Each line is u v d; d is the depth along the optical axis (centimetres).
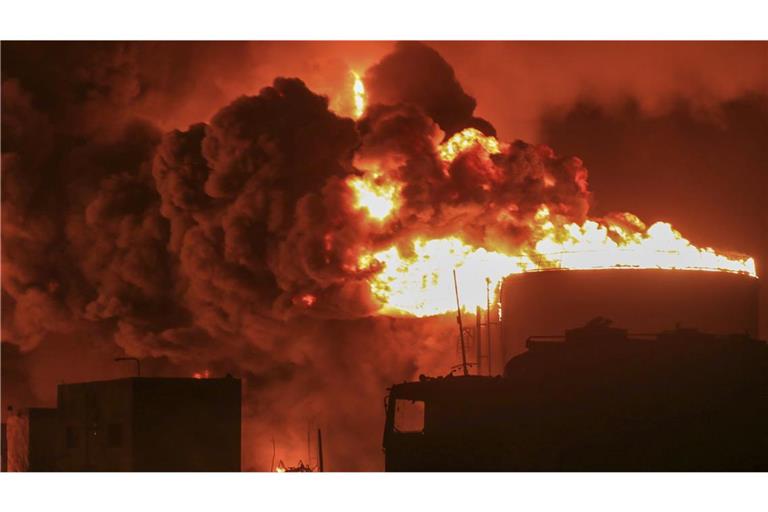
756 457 5056
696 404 5078
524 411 5044
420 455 5106
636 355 5125
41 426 7488
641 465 5006
